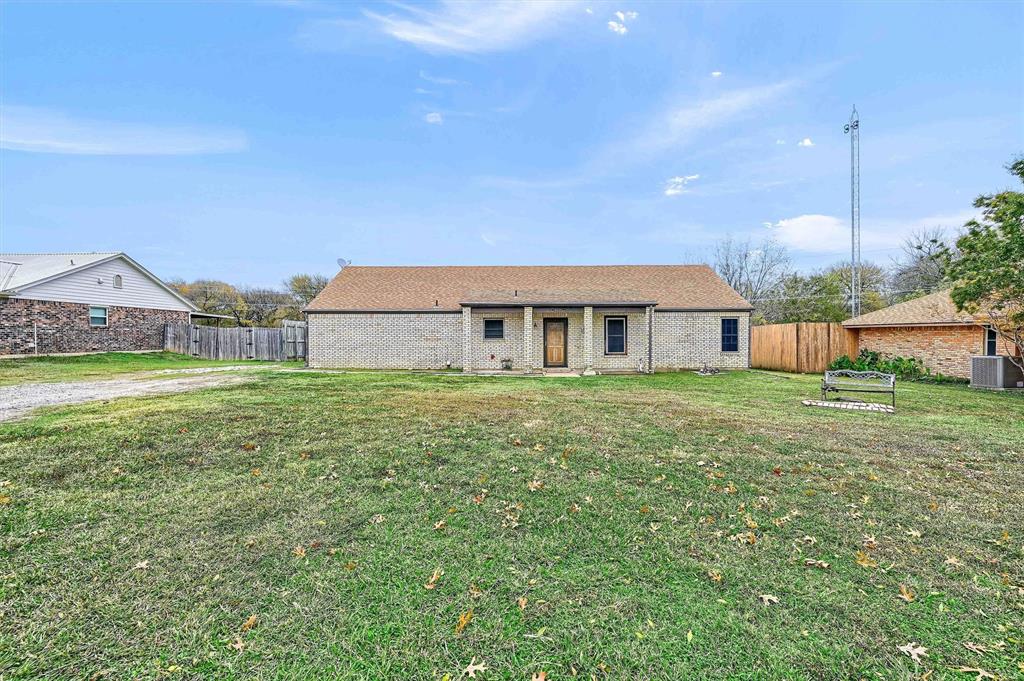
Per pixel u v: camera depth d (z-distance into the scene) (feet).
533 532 11.37
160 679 6.72
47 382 37.83
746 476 15.33
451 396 31.73
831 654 7.29
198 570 9.52
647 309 52.42
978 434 21.11
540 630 7.81
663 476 15.29
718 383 41.39
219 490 13.83
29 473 14.88
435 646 7.44
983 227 35.19
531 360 52.08
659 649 7.39
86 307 64.13
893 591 8.93
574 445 18.90
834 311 103.96
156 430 20.20
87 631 7.68
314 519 11.97
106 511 12.28
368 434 20.39
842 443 19.44
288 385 36.68
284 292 141.38
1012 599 8.65
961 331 45.16
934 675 6.85
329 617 8.11
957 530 11.46
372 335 57.72
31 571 9.39
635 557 10.18
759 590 8.95
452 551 10.41
